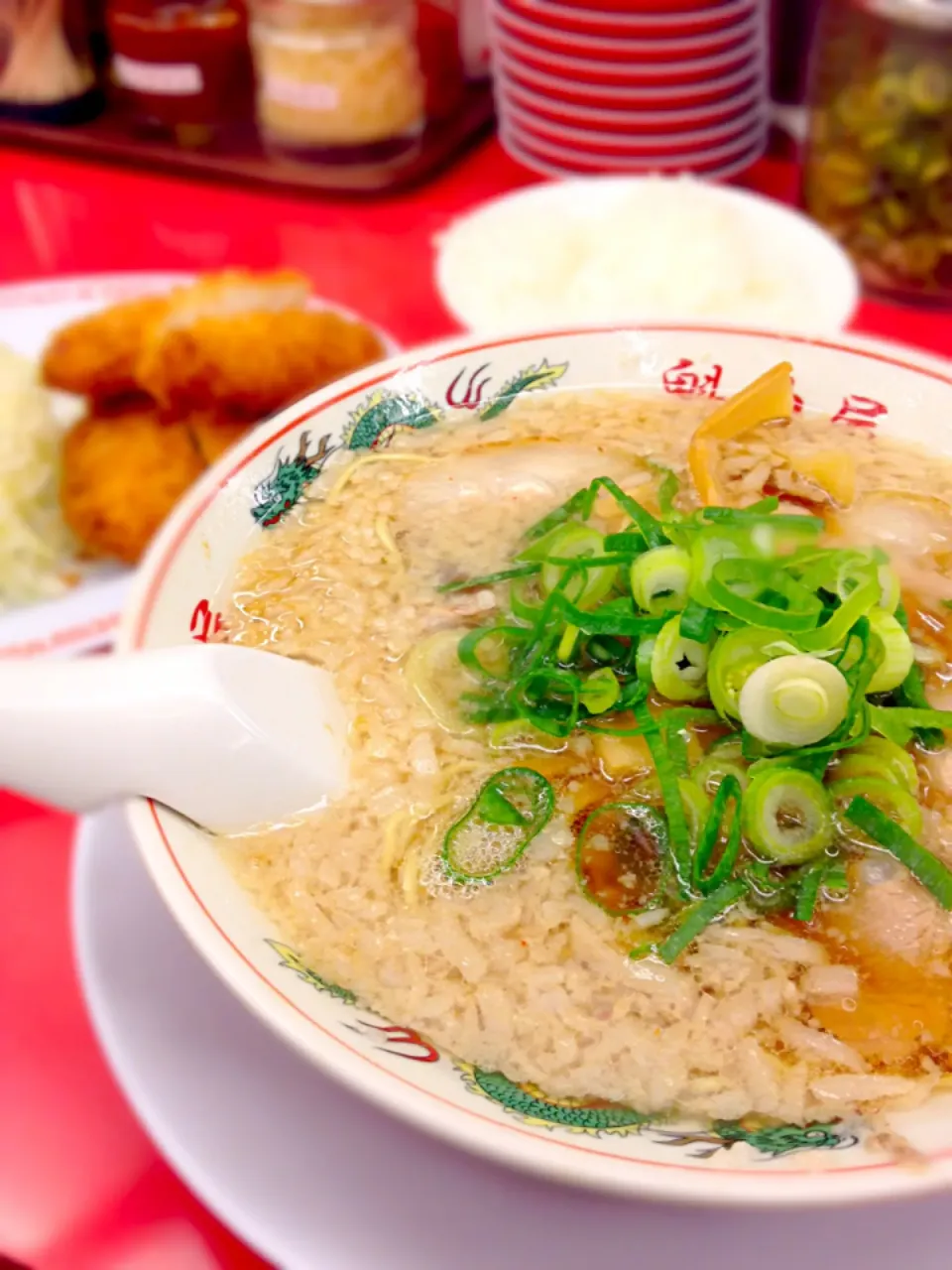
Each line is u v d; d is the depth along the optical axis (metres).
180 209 0.46
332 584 0.22
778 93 0.49
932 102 0.34
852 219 0.38
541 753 0.19
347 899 0.17
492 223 0.40
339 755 0.19
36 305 0.38
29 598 0.31
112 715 0.16
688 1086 0.15
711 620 0.18
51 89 0.48
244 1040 0.18
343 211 0.46
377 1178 0.16
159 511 0.31
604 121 0.42
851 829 0.18
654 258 0.37
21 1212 0.18
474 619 0.21
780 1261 0.15
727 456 0.24
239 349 0.32
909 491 0.23
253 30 0.45
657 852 0.18
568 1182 0.13
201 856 0.17
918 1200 0.15
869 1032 0.16
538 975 0.16
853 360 0.24
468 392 0.25
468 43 0.50
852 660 0.18
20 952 0.22
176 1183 0.19
